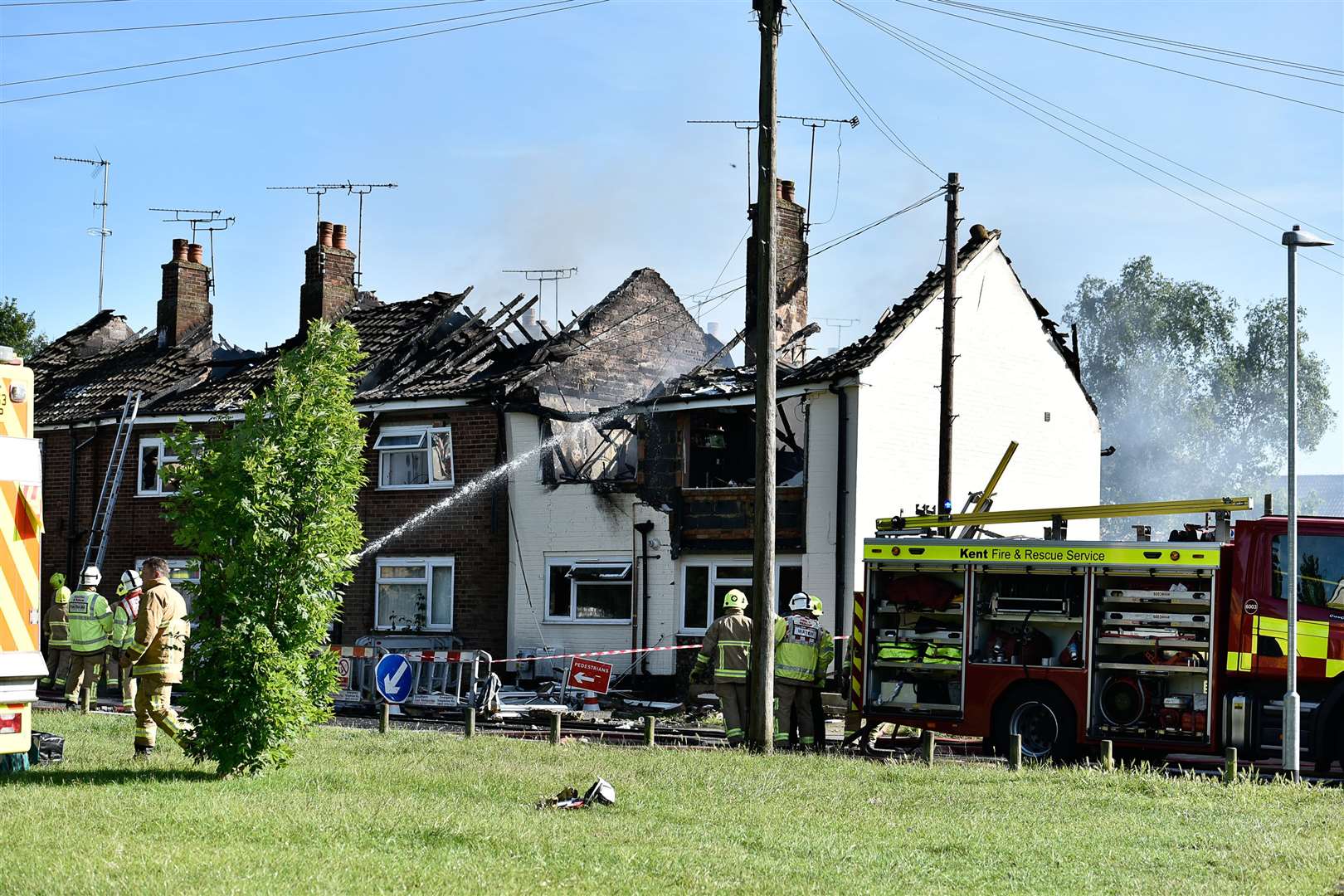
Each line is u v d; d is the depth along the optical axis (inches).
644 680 2568.9
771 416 1615.4
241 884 789.9
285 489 1181.7
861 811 1143.0
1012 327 2824.8
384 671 2059.5
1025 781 1336.1
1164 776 1381.6
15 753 1179.3
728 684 1691.7
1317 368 5329.7
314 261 3444.9
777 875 887.7
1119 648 1608.0
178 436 1192.8
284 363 1206.3
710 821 1072.2
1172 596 1573.6
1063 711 1615.4
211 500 1170.6
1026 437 2839.6
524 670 2657.5
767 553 1601.9
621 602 2635.3
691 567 2568.9
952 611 1696.6
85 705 1923.0
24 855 842.2
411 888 810.8
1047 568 1631.4
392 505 2861.7
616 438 2753.4
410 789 1196.5
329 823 985.5
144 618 1298.0
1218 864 971.3
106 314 4126.5
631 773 1321.4
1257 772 1526.8
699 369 2721.5
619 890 828.0
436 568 2810.0
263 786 1158.3
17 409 1154.0
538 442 2738.7
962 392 2679.6
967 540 1681.8
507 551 2751.0
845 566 2411.4
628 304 3029.0
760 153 1632.6
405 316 3216.0
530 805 1127.0
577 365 2856.8
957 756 1668.3
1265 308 5374.0
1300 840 1049.5
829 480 2459.4
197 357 3582.7
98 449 3316.9
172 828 943.7
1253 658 1536.7
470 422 2797.7
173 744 1476.4
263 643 1165.7
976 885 890.1
